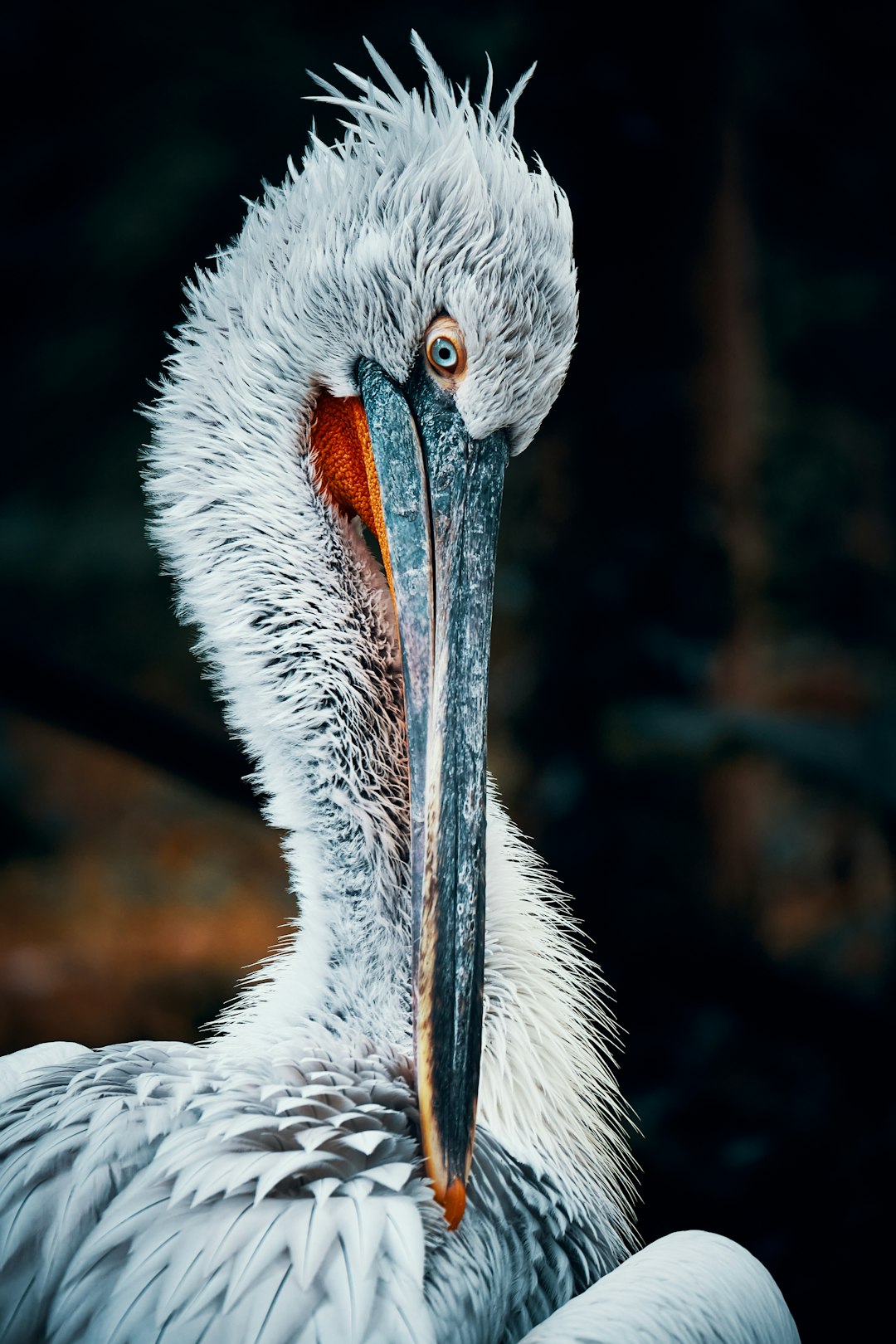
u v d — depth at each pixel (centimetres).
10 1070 583
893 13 1870
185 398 600
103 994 2014
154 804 2605
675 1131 963
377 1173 459
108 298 2227
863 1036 973
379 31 1670
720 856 1141
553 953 600
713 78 1116
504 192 545
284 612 582
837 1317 864
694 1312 472
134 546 2609
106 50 1922
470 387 545
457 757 522
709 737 1112
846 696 2352
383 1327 417
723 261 1169
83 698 810
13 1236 451
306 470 591
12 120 1962
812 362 2475
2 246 2095
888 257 2306
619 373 1103
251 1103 480
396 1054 527
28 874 2453
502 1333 470
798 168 2089
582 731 1093
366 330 560
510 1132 541
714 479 1153
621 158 1087
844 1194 911
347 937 557
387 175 555
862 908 1944
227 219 2088
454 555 544
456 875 512
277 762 576
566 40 1080
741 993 1003
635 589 1102
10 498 2578
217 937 2259
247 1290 422
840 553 2497
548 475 1123
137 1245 436
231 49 1919
